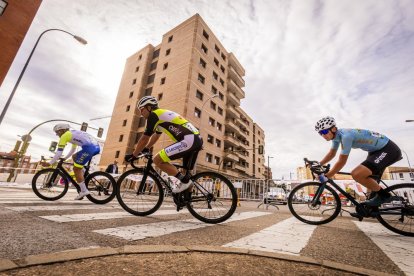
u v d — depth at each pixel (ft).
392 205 9.15
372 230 9.54
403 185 9.08
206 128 87.56
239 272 3.75
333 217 10.68
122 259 3.97
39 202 11.56
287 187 27.48
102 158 94.68
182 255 4.42
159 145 74.28
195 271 3.66
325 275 3.85
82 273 3.26
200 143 9.42
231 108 105.70
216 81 98.27
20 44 47.96
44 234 5.16
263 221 10.73
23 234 5.03
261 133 165.07
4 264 3.24
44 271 3.23
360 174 9.24
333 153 11.18
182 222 8.67
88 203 13.20
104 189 14.30
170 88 85.92
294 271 3.95
